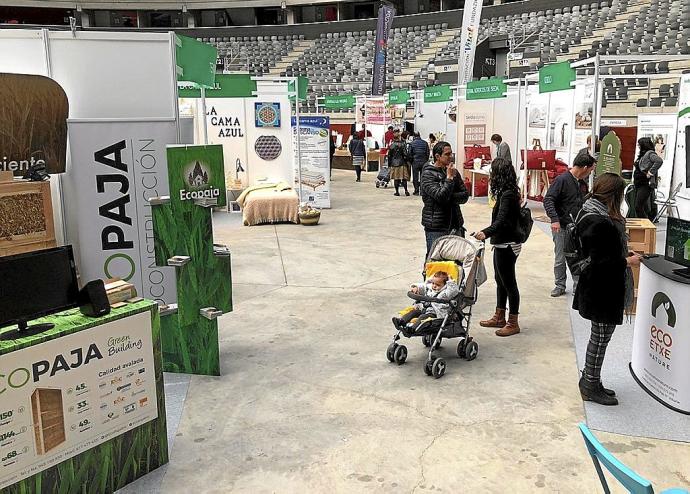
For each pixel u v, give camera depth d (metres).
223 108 13.10
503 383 4.75
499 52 25.95
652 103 16.80
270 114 13.30
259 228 11.77
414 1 37.69
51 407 3.00
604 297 4.18
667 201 10.64
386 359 5.28
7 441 2.82
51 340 2.96
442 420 4.17
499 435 3.95
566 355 5.29
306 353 5.44
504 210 5.56
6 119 4.33
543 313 6.46
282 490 3.39
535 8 29.17
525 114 14.23
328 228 11.70
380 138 22.88
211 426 4.13
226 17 41.03
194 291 4.87
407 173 16.34
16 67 5.05
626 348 5.39
